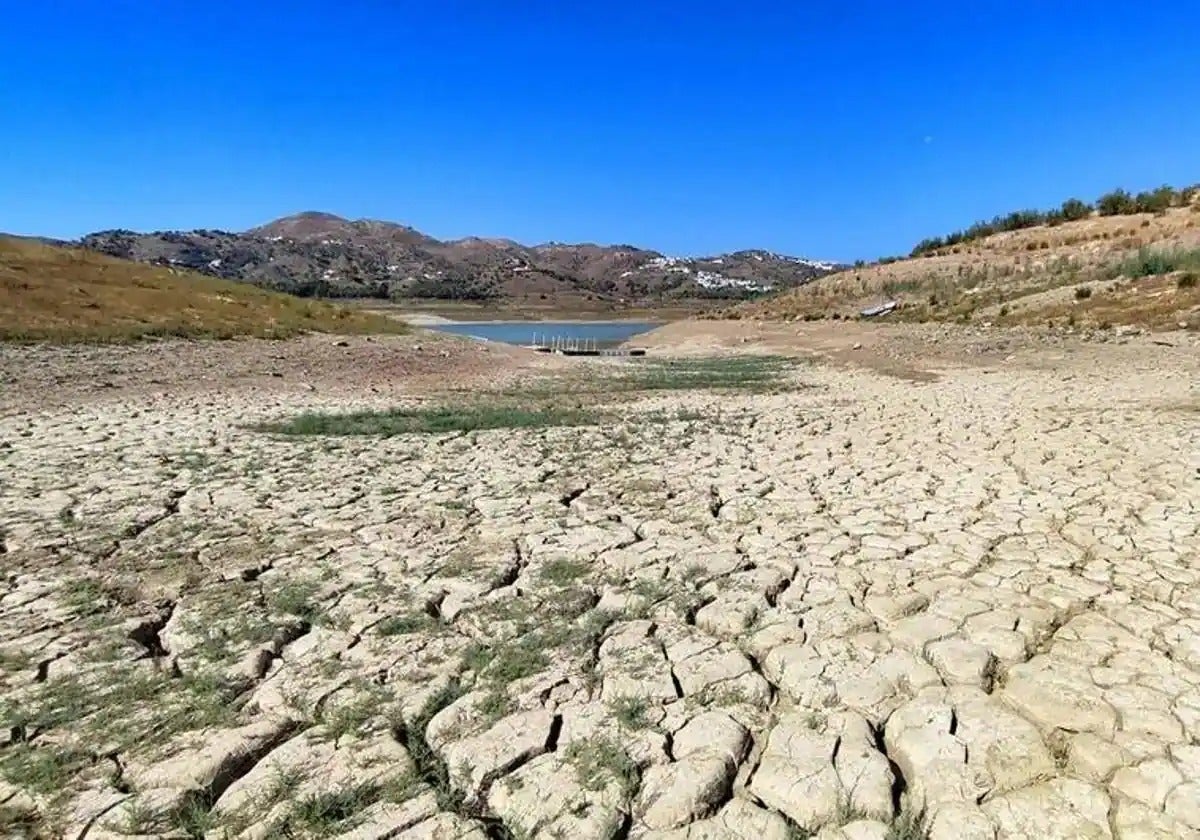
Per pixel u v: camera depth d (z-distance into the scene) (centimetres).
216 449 907
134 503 652
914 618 416
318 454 884
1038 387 1488
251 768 298
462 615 430
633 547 541
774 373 2180
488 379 2014
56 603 442
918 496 667
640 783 284
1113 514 593
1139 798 270
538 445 959
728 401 1505
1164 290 2367
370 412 1295
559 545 546
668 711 331
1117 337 2044
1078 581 462
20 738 311
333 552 532
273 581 477
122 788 282
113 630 407
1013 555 510
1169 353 1753
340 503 661
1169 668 356
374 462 841
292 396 1509
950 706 330
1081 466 759
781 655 378
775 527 585
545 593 459
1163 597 437
